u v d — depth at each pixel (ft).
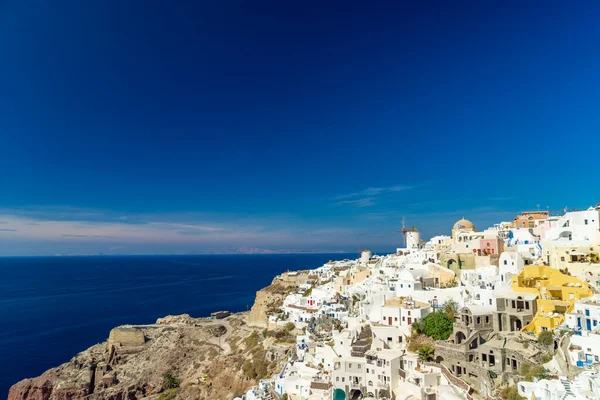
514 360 245.45
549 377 217.36
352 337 329.11
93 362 642.63
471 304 319.06
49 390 558.97
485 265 409.49
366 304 385.50
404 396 258.37
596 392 182.39
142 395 554.46
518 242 426.92
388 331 323.78
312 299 569.23
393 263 546.67
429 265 423.23
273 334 518.78
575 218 364.79
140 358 651.25
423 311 331.57
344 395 286.87
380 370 277.44
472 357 263.70
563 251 332.19
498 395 231.09
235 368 492.95
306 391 310.24
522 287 301.84
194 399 490.90
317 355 350.43
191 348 644.69
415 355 287.28
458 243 447.42
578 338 221.25
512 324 282.15
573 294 279.08
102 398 538.88
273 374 408.67
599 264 305.94
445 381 258.98
